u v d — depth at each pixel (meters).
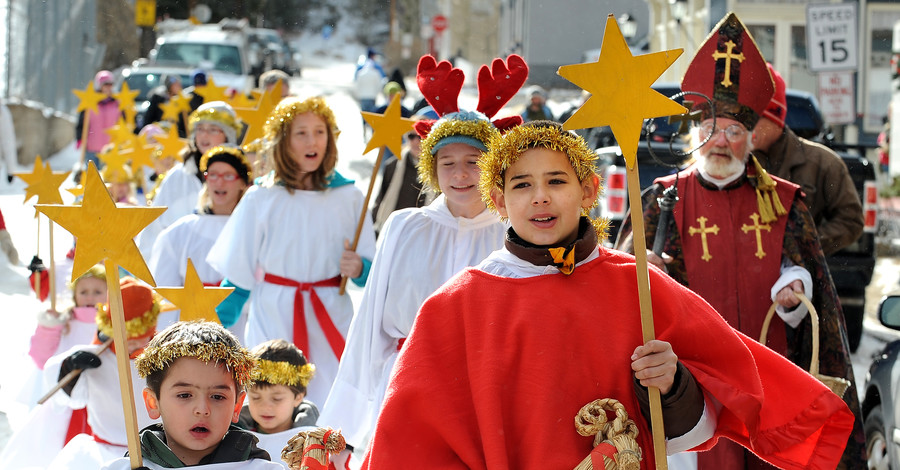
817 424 3.46
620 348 3.28
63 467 5.13
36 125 26.14
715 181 5.48
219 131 8.62
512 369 3.26
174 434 3.84
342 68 62.34
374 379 5.08
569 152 3.40
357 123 30.53
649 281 3.38
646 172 9.67
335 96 37.91
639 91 3.32
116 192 10.13
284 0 71.94
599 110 3.33
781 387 3.49
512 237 3.46
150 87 23.75
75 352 5.21
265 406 5.01
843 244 7.76
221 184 7.20
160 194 8.55
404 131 6.55
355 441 5.12
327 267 6.43
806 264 5.44
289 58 43.69
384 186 10.06
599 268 3.39
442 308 3.42
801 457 3.55
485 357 3.27
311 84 42.94
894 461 5.84
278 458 4.93
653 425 3.19
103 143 18.56
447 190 5.00
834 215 7.77
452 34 61.28
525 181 3.40
